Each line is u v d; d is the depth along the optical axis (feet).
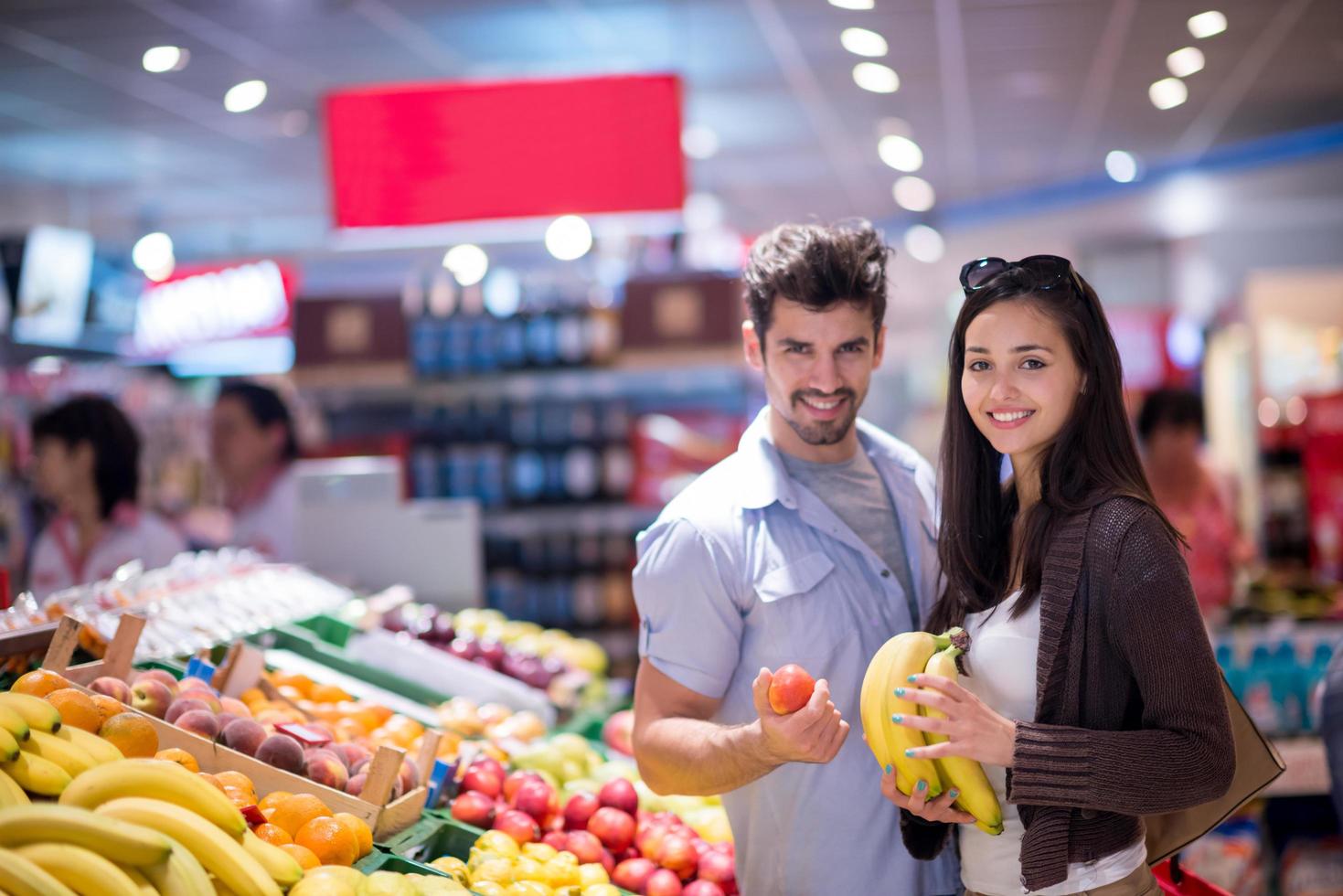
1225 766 5.81
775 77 25.77
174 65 23.72
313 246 45.27
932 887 7.50
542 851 8.13
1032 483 6.57
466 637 12.47
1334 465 26.78
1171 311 31.89
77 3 20.01
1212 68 25.95
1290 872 13.33
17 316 29.35
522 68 24.67
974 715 5.81
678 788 7.00
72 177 33.99
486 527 19.57
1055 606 6.12
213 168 33.35
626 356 19.12
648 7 20.88
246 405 16.05
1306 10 21.83
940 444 6.97
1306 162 35.68
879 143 32.78
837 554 7.65
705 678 7.43
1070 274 6.35
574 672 13.05
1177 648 5.83
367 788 7.22
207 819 5.50
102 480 13.69
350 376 19.47
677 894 8.34
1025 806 6.15
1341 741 9.34
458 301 19.88
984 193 40.45
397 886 6.11
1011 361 6.32
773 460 7.80
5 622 8.34
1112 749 5.71
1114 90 27.53
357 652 11.62
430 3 20.31
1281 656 13.91
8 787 5.30
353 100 17.16
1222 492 19.84
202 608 10.30
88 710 6.34
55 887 4.66
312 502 15.33
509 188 17.04
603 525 19.63
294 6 20.35
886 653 6.32
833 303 7.39
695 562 7.47
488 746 10.00
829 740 6.05
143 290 35.63
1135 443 6.43
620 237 30.48
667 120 16.88
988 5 21.16
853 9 21.20
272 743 7.16
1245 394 31.60
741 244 44.47
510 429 20.31
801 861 7.52
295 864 5.72
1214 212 43.24
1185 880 7.82
